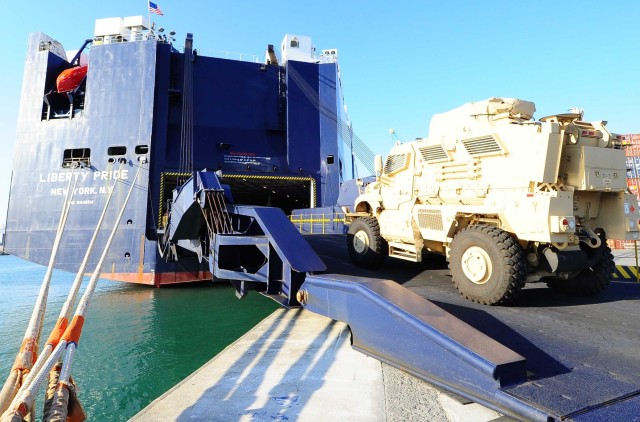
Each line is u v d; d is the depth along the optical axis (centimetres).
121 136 1448
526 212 392
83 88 1570
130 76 1486
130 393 469
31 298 1331
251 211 546
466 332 279
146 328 799
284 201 2527
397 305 318
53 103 1555
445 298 454
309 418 244
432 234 504
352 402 265
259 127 1725
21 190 1459
